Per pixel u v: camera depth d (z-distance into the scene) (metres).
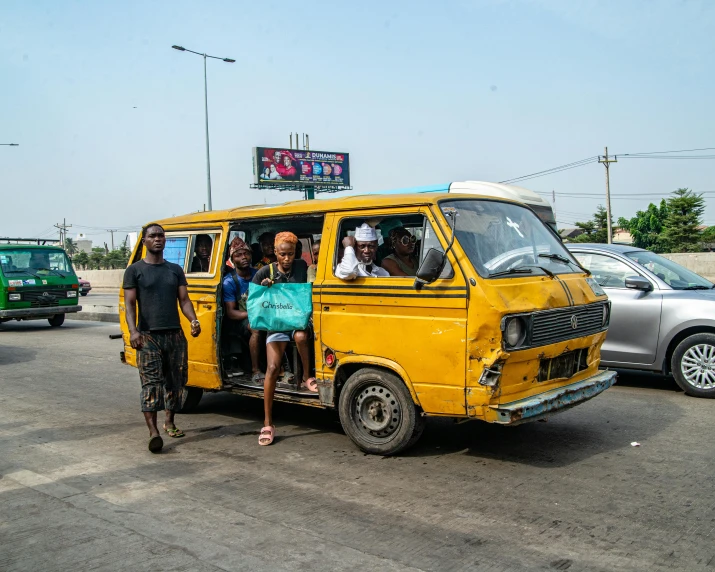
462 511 4.25
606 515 4.13
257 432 6.41
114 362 11.15
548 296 5.04
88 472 5.25
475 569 3.46
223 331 6.79
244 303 6.60
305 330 5.77
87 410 7.53
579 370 5.54
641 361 7.66
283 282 5.86
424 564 3.53
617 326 7.76
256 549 3.76
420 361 4.97
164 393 5.94
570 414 6.70
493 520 4.09
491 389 4.66
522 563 3.52
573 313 5.27
